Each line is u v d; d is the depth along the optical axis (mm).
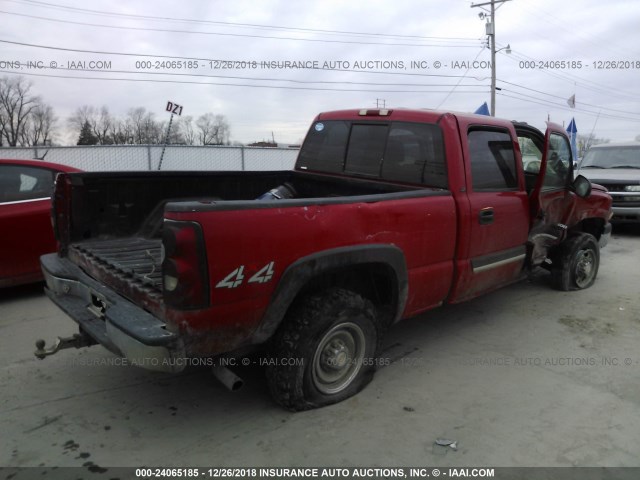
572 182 5438
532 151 5238
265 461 2758
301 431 3035
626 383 3713
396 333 4688
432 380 3729
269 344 3109
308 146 5168
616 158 11172
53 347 3258
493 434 3033
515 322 4992
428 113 4055
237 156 19578
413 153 4121
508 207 4336
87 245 3924
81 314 3244
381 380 3715
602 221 6359
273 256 2727
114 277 3123
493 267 4254
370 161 4488
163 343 2451
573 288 6059
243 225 2598
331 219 2980
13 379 3668
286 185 5199
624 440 2988
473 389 3598
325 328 3074
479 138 4152
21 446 2871
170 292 2502
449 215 3742
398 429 3070
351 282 3508
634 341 4535
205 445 2895
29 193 5441
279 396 3127
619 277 6832
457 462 2762
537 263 5020
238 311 2660
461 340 4523
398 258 3389
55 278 3557
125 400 3396
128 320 2656
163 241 2523
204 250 2471
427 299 3779
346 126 4746
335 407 3311
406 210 3418
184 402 3375
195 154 18797
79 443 2908
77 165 16547
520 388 3621
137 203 4223
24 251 5375
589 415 3264
